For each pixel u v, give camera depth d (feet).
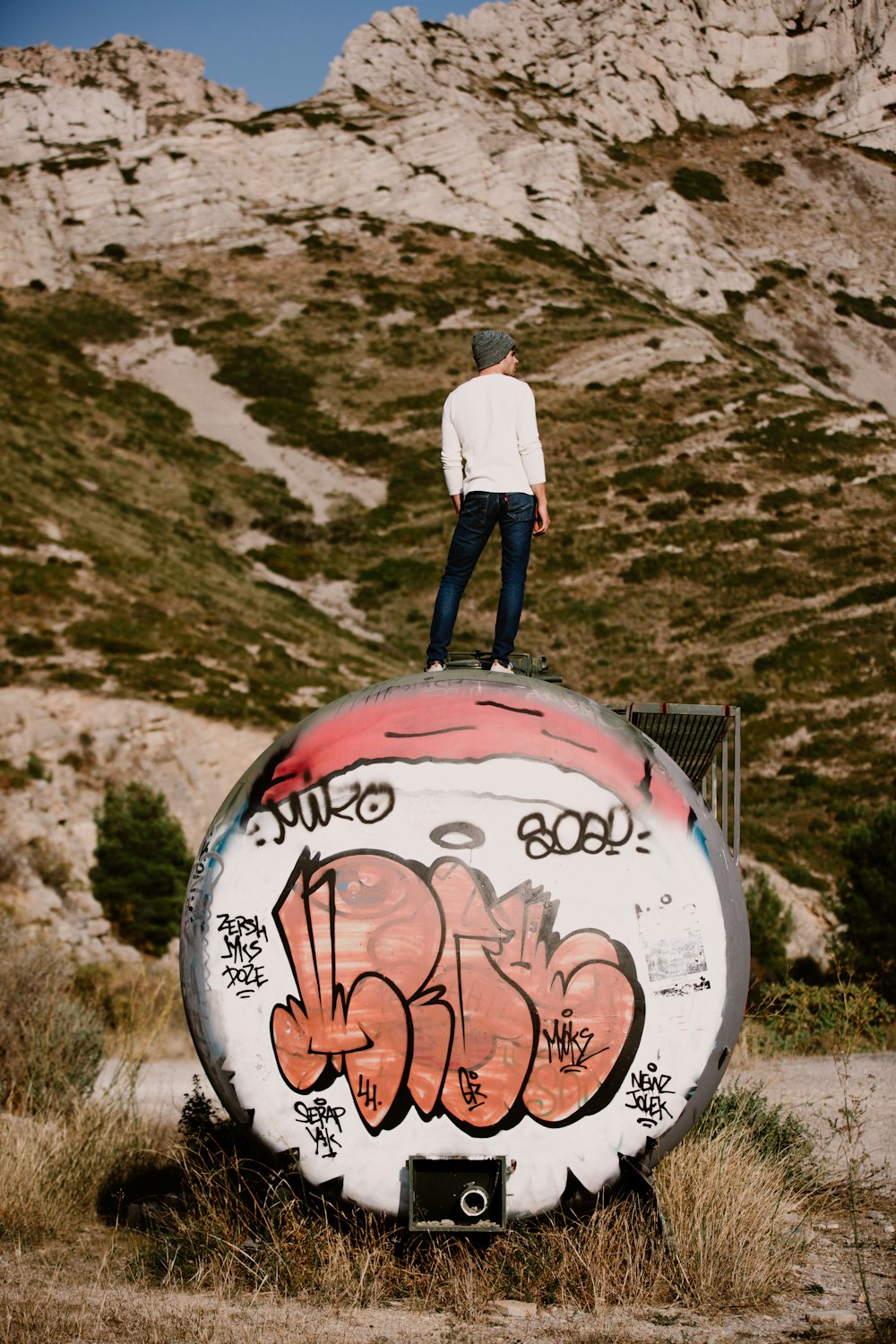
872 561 168.25
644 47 455.22
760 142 432.66
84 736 95.86
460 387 17.94
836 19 474.49
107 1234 19.02
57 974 32.24
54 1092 26.32
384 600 165.17
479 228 320.91
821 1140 24.36
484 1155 14.40
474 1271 14.82
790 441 211.61
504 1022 14.39
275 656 121.49
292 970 14.76
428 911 14.55
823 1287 15.93
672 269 326.85
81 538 138.21
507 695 15.29
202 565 154.40
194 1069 39.27
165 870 79.10
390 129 354.13
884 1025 44.19
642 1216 15.19
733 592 163.43
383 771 14.94
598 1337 13.50
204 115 379.14
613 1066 14.47
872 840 61.31
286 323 263.70
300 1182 14.82
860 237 376.07
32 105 340.39
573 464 206.39
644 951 14.57
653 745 15.56
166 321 260.83
